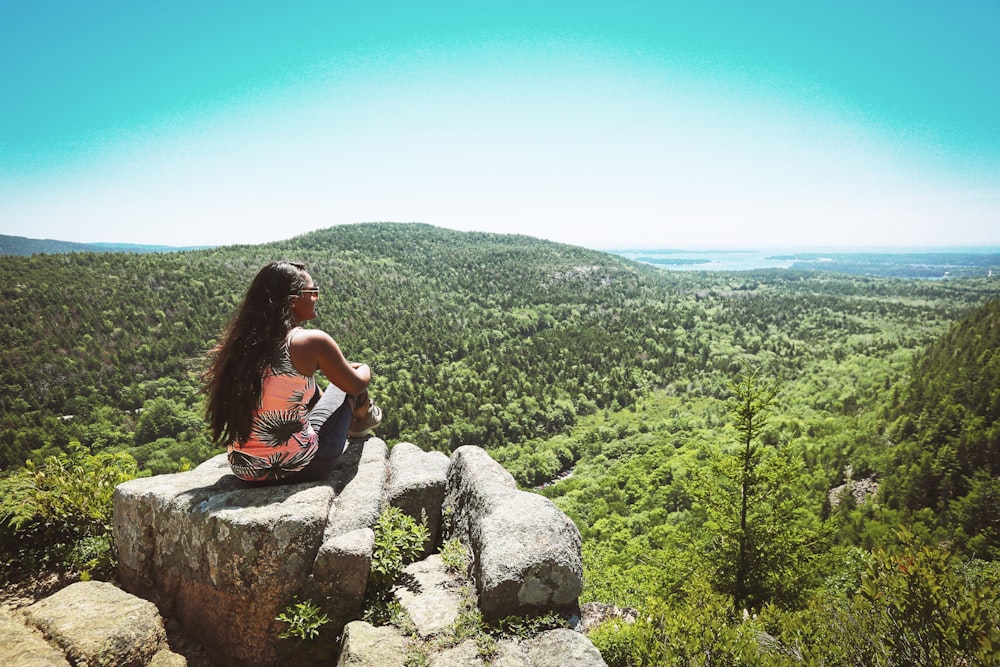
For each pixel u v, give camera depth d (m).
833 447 80.31
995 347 88.38
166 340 129.25
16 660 2.15
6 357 108.94
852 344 187.12
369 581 2.74
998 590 3.16
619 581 22.31
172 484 3.11
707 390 148.38
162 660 2.47
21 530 3.54
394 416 118.56
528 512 3.05
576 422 131.25
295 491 2.89
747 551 11.23
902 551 3.56
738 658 3.25
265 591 2.52
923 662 3.25
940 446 65.38
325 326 174.50
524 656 2.43
